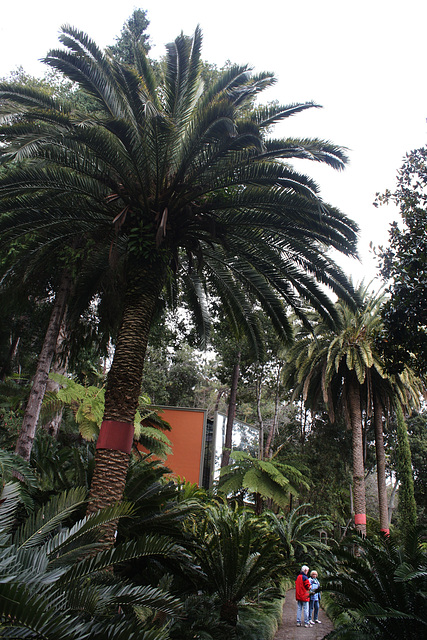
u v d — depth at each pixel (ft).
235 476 69.77
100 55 26.66
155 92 29.14
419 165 24.80
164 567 25.95
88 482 27.78
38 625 7.39
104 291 37.88
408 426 111.96
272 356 85.35
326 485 87.92
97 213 29.19
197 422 73.56
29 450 32.27
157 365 116.78
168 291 40.01
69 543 14.25
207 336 41.60
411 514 71.10
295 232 30.63
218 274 37.32
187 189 27.32
